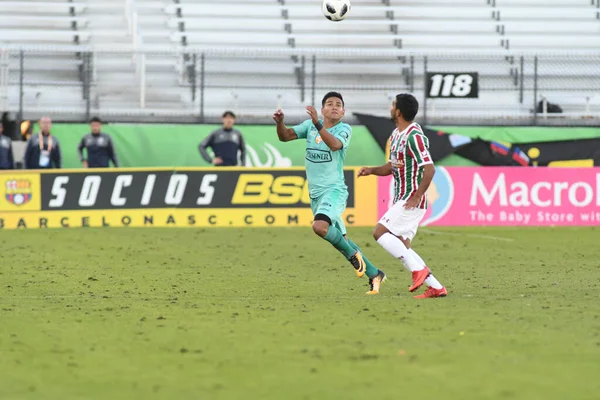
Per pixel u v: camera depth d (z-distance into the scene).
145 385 19.91
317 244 60.53
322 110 37.09
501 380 20.11
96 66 90.44
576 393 18.92
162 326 27.50
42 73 88.00
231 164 75.94
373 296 35.53
